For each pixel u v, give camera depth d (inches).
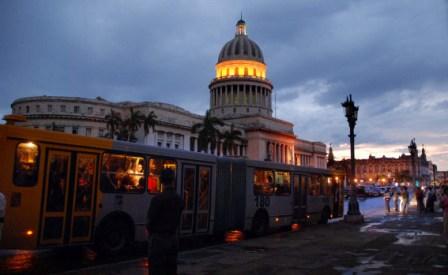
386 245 599.5
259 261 469.7
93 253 541.3
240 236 765.3
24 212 431.5
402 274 404.2
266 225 783.1
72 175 475.2
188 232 614.5
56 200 458.6
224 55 5290.4
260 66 5255.9
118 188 522.9
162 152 584.4
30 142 442.9
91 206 491.8
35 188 441.7
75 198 476.4
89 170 492.7
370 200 2618.1
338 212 1075.9
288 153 4982.8
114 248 518.0
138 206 545.3
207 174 661.3
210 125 3184.1
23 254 523.8
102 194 503.8
